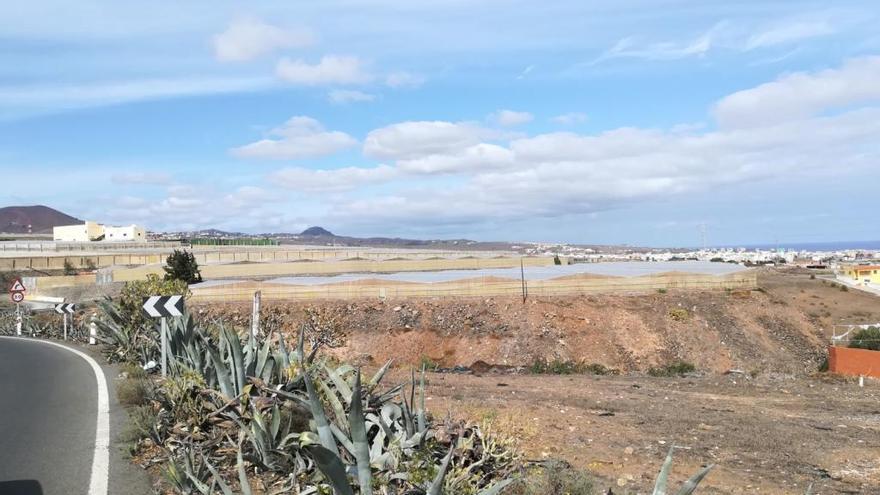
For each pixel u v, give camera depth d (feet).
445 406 39.32
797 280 260.01
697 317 141.49
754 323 144.15
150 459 25.89
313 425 21.95
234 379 28.55
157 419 28.60
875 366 69.62
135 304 60.90
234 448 24.29
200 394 28.04
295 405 25.98
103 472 24.38
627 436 35.83
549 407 43.39
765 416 43.06
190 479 21.30
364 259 281.54
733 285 167.22
